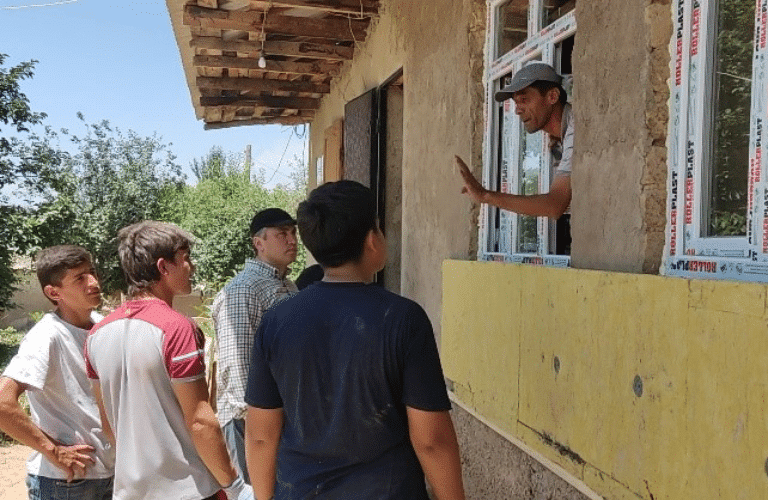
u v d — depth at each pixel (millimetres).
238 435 3158
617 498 2225
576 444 2480
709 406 1797
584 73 2658
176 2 5895
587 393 2408
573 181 2744
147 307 2352
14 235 14797
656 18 2240
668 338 1970
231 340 3180
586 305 2422
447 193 4281
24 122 15812
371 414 1664
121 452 2301
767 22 1875
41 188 15883
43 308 18344
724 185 2102
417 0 4973
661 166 2271
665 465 1977
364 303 1714
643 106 2270
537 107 2979
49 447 2500
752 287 1648
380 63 6148
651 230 2268
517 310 2980
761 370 1615
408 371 1663
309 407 1696
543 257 3184
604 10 2518
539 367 2768
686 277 2045
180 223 17891
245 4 5969
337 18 6480
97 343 2359
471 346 3521
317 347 1688
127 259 2410
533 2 3340
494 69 3779
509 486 3270
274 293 3287
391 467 1687
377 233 1818
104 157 19016
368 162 6297
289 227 3412
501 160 3801
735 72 2055
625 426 2180
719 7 2100
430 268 4605
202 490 2322
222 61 7426
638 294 2119
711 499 1787
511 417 3033
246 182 17875
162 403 2279
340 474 1687
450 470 1691
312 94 9125
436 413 1668
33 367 2508
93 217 18062
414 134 5023
